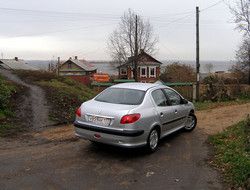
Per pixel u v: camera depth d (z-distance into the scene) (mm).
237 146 8031
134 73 46562
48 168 6805
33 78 24000
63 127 11430
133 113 7289
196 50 26641
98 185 5980
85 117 7648
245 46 36594
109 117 7297
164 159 7555
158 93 8586
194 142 9117
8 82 17812
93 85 27906
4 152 7941
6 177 6270
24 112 12727
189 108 10047
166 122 8539
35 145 8680
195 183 6160
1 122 10938
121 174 6551
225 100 25094
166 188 5914
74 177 6336
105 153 7898
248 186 5719
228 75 36875
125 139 7148
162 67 54031
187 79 43844
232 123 11953
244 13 23781
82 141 9023
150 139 7840
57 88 19453
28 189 5738
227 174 6539
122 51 50594
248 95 26906
